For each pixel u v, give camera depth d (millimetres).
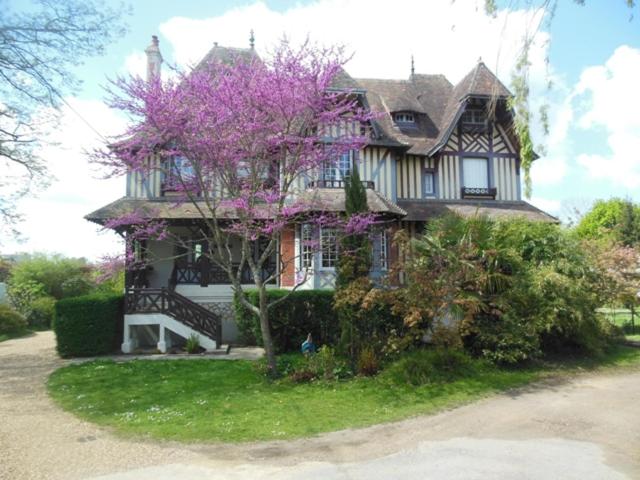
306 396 8578
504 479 4902
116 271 11398
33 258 26156
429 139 19375
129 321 13539
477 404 8094
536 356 11281
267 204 10727
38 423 7031
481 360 10695
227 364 11422
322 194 15219
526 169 5344
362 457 5621
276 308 13391
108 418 7262
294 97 9422
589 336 11898
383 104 20234
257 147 9867
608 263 13953
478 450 5828
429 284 10352
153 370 10758
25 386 9477
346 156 16562
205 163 10047
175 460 5523
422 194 18516
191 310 13828
